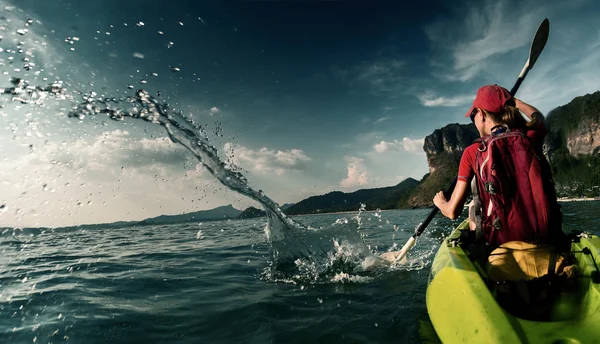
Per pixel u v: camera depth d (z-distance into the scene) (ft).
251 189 16.19
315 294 10.37
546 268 5.59
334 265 14.11
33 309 9.18
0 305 9.52
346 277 12.42
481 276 6.31
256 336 7.29
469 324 5.19
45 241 28.04
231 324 8.02
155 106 13.98
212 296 10.36
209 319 8.36
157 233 37.88
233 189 16.08
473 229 7.95
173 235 34.01
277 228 16.30
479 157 5.92
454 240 7.47
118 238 31.07
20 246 24.45
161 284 11.98
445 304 6.25
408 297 9.53
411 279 11.68
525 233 5.56
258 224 50.19
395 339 6.77
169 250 21.07
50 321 8.29
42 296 10.39
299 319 8.20
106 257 18.52
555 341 4.55
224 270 14.28
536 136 6.17
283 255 15.64
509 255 5.73
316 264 14.39
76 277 13.16
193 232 37.65
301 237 16.10
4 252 21.03
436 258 8.31
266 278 12.73
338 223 16.47
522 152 5.57
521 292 5.34
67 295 10.52
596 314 4.90
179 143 14.74
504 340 4.58
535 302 5.44
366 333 7.17
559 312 5.34
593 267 5.43
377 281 11.69
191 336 7.38
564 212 44.86
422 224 13.16
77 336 7.42
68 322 8.20
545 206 5.44
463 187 6.31
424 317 7.86
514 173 5.54
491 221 5.82
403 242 21.50
